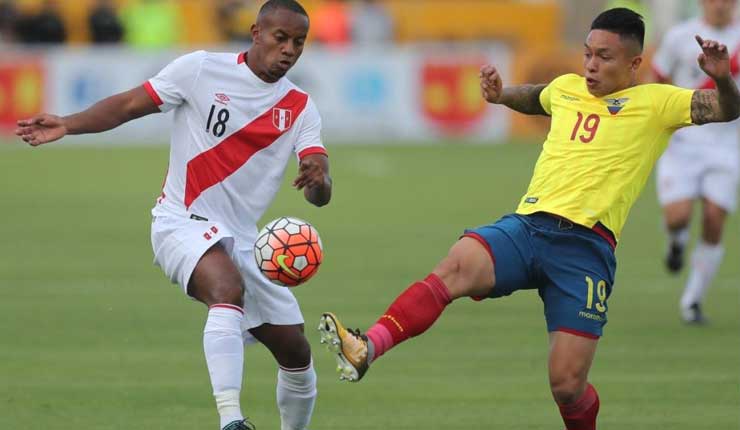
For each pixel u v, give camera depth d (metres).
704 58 22.86
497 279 23.17
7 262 50.75
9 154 93.56
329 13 112.88
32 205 67.75
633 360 35.12
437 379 32.75
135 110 24.11
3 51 99.19
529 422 28.39
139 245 55.38
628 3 91.25
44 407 29.19
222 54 24.53
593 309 23.27
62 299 43.25
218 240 23.80
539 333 38.97
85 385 31.47
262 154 24.48
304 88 100.31
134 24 108.81
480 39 123.69
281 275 23.38
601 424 28.16
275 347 25.00
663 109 23.89
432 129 102.06
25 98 97.75
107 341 36.81
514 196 72.44
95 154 94.38
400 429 27.75
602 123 24.05
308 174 23.89
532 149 97.69
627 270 51.41
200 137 24.30
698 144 41.91
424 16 122.81
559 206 23.58
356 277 47.81
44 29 107.12
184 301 43.25
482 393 31.22
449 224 62.00
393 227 61.03
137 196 71.56
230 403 22.58
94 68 96.94
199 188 24.31
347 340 21.48
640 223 66.06
